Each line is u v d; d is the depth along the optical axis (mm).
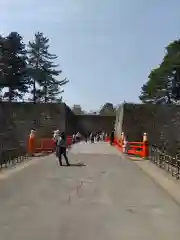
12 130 54344
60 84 83062
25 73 71875
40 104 57688
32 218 9172
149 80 71500
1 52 66438
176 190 13508
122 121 53938
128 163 23375
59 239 7383
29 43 80062
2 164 21000
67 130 60969
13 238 7426
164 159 20453
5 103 57094
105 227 8398
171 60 65688
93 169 20016
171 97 69688
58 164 22516
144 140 26703
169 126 53000
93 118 79312
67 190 13367
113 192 13055
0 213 9719
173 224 8758
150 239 7488
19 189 13523
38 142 33219
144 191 13305
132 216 9539
